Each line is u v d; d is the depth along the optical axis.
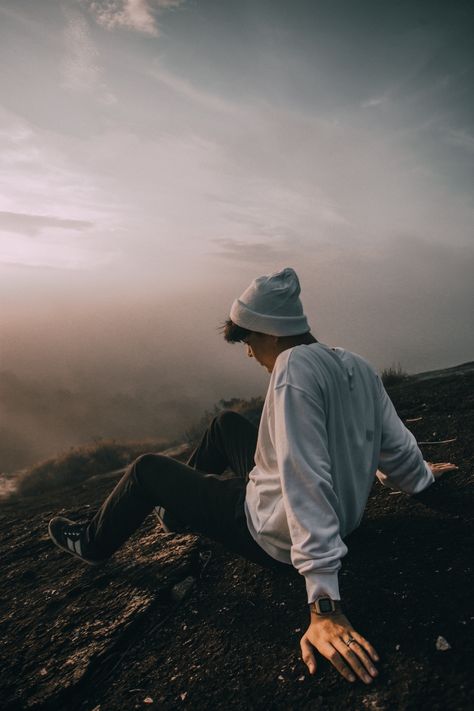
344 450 1.48
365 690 1.29
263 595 1.85
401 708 1.21
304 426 1.37
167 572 2.14
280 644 1.58
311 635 1.38
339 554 1.33
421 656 1.34
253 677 1.47
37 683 1.68
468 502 2.08
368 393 1.59
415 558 1.77
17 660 1.82
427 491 2.26
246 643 1.63
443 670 1.28
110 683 1.66
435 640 1.38
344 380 1.49
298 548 1.35
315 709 1.29
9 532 3.40
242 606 1.83
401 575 1.69
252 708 1.36
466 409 3.72
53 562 2.65
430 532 1.92
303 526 1.33
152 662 1.69
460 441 2.96
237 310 1.61
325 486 1.35
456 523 1.94
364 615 1.54
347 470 1.50
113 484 5.20
